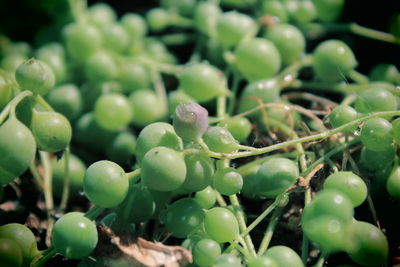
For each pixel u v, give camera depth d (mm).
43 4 281
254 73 243
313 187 225
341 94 261
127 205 209
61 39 281
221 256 203
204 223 209
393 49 275
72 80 268
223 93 243
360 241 201
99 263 211
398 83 257
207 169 208
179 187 210
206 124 205
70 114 258
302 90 262
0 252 201
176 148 209
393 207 222
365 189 207
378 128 209
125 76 264
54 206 246
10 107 208
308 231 202
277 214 218
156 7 305
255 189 215
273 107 233
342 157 226
